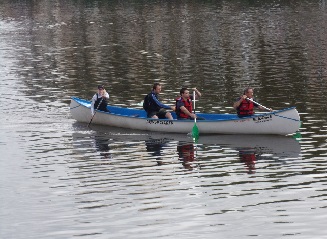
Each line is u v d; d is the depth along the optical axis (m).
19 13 94.31
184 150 29.11
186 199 22.84
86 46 61.00
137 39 64.75
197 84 42.81
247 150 28.78
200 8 94.00
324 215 21.08
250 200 22.59
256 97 38.72
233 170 25.98
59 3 107.19
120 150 29.25
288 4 97.00
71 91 41.84
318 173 25.25
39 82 44.88
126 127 33.38
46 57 55.34
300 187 23.72
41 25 79.31
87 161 27.61
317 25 72.12
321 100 37.44
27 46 62.16
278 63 49.47
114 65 50.62
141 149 29.38
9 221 21.27
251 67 48.12
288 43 59.47
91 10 95.69
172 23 77.44
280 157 27.55
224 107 36.69
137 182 24.73
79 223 20.98
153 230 20.31
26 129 32.91
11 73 48.38
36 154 28.70
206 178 25.05
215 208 21.95
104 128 33.31
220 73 46.22
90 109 33.97
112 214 21.66
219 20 79.06
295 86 41.34
